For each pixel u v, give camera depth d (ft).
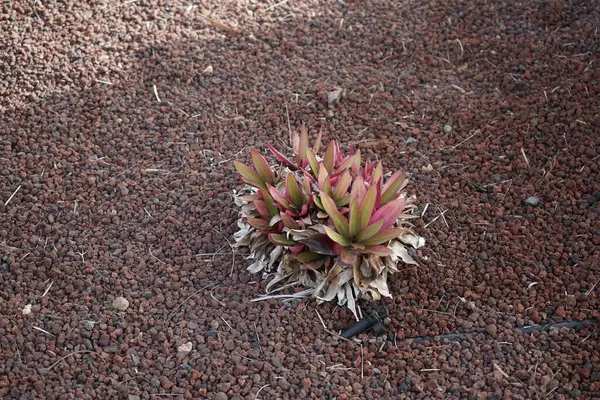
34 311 8.80
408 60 10.78
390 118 10.23
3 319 8.73
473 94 10.46
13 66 10.43
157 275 9.06
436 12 11.24
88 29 10.78
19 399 8.32
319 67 10.66
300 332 8.75
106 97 10.27
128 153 9.88
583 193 9.62
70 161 9.80
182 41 10.78
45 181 9.63
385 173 9.73
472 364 8.59
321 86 10.44
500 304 8.91
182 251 9.21
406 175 9.73
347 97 10.39
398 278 9.07
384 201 8.87
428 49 10.88
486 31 11.02
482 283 9.03
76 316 8.78
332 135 10.07
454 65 10.75
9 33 10.70
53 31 10.75
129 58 10.59
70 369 8.49
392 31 11.03
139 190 9.62
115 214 9.45
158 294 8.93
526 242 9.27
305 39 10.90
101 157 9.84
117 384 8.41
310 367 8.54
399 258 9.16
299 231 8.66
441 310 8.91
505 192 9.64
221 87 10.43
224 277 9.07
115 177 9.70
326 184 8.72
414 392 8.45
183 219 9.43
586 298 8.92
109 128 10.05
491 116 10.24
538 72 10.62
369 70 10.66
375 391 8.45
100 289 8.93
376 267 8.70
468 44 10.91
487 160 9.89
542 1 11.28
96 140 9.96
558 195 9.61
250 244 9.12
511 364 8.59
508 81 10.53
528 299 8.94
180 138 10.01
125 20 10.93
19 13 10.89
